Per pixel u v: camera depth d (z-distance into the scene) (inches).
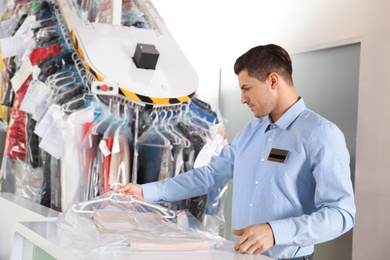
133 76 95.8
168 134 99.2
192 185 81.7
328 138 67.2
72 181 92.1
